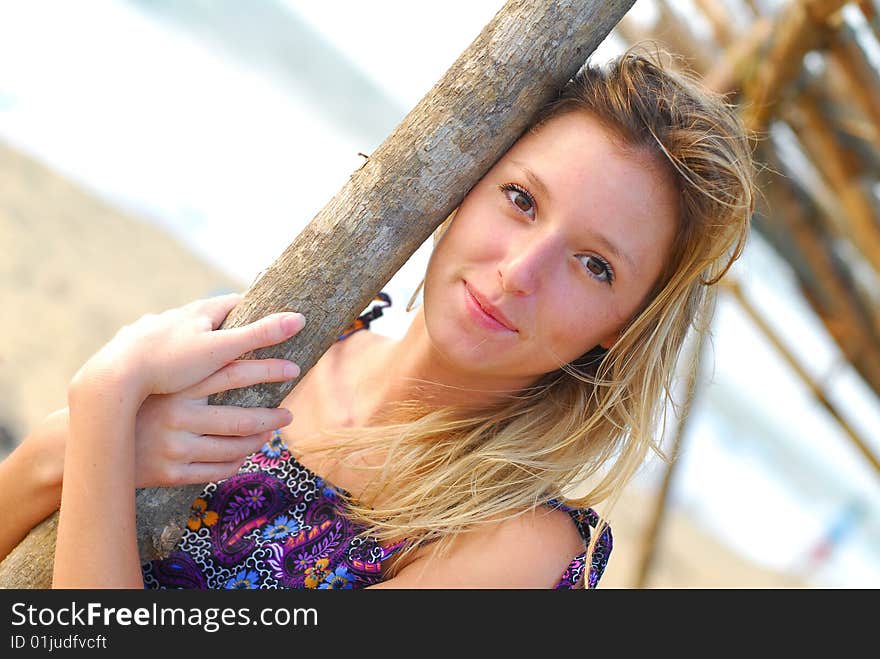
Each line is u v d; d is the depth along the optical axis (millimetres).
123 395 1081
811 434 13734
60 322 7543
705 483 12109
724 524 11375
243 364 1124
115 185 10492
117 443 1081
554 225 1188
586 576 1421
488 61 1104
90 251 8891
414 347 1498
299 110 14289
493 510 1341
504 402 1481
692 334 1512
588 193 1186
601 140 1203
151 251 9570
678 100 1263
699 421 13141
